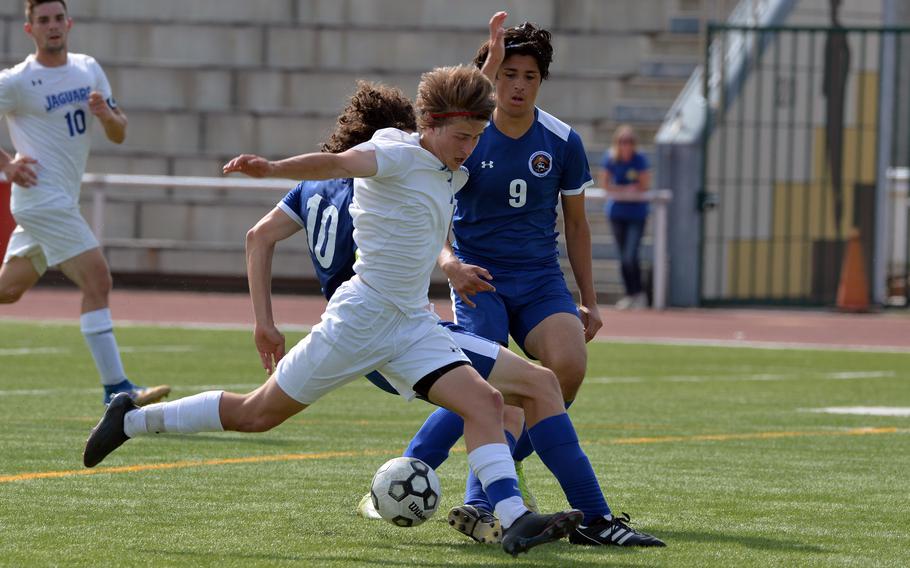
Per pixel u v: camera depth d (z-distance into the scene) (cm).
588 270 2316
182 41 8344
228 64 8319
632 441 3088
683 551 1911
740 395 4028
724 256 7469
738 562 1841
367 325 1853
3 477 2420
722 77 7169
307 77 8125
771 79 7656
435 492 1969
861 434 3253
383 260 1850
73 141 3406
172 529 2002
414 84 8094
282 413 1919
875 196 7606
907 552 1927
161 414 1967
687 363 4884
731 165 7562
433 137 1858
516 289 2241
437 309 6588
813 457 2881
